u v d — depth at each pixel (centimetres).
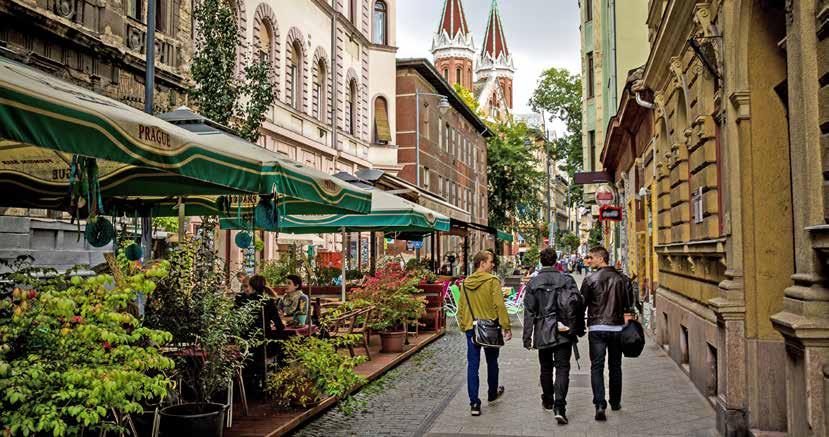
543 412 917
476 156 6297
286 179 764
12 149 734
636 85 1584
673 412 896
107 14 1465
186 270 743
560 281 879
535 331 870
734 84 750
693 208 1062
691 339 1094
